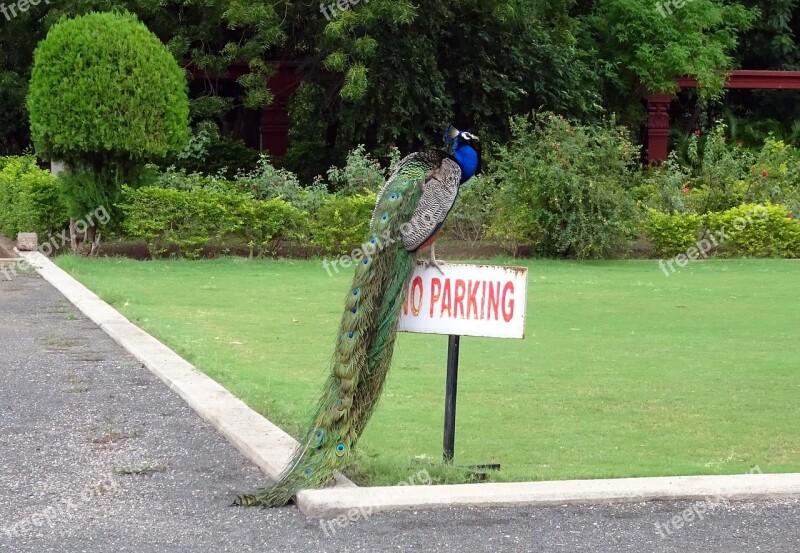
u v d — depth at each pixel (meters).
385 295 5.28
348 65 21.23
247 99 21.61
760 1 33.41
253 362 9.06
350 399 5.14
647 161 29.45
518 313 5.36
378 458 5.84
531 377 8.74
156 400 7.20
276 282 14.83
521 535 4.69
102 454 5.93
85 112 16.22
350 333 5.20
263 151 24.19
